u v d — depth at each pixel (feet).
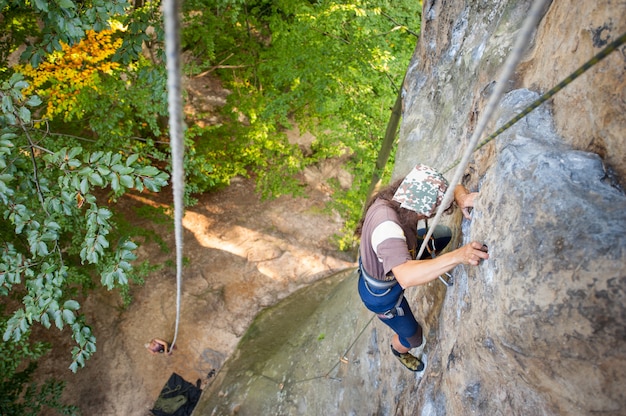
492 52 11.65
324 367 20.90
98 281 29.30
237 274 31.73
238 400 24.11
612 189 6.44
